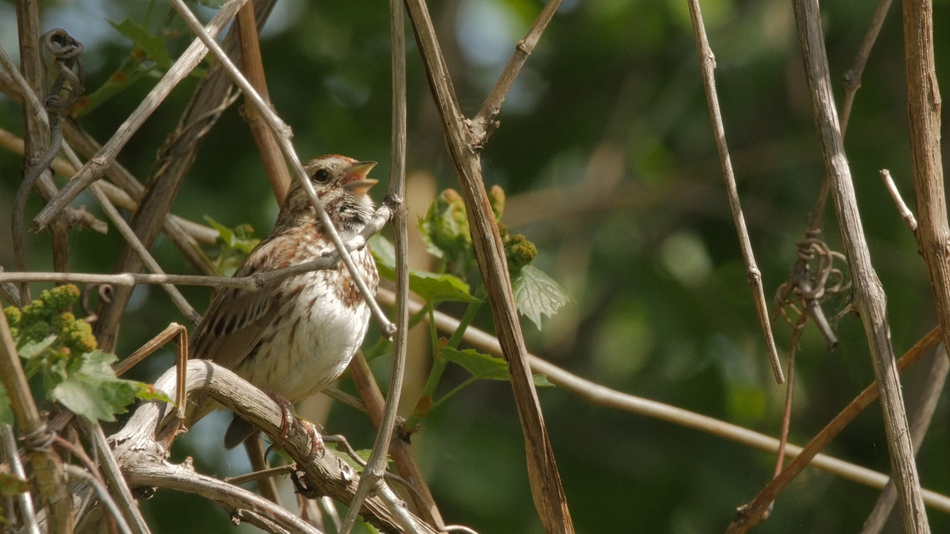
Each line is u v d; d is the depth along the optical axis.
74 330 4.16
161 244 11.28
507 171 13.45
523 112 13.55
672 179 13.25
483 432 11.90
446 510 11.52
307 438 5.56
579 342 13.20
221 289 7.34
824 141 5.50
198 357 7.26
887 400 5.21
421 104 12.53
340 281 7.06
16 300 5.65
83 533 5.52
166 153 7.34
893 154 12.66
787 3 12.80
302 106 12.24
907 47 5.27
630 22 12.84
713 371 12.34
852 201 5.40
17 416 4.07
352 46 12.63
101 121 11.59
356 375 7.11
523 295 6.28
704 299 12.70
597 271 12.97
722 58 12.55
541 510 5.51
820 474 12.23
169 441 5.04
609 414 12.55
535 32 5.34
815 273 6.31
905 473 5.16
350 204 7.79
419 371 9.09
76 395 4.11
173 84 5.32
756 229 13.21
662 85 13.27
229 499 4.75
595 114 13.44
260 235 11.41
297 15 12.57
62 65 5.81
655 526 11.94
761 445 7.36
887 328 5.28
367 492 4.98
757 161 13.31
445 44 12.80
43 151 6.41
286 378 7.10
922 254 5.29
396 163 5.03
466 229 7.14
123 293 7.11
